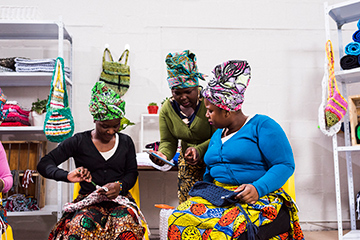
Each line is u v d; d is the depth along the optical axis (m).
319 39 3.65
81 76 3.41
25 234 3.25
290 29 3.63
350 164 3.09
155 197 3.38
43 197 3.15
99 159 1.82
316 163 3.53
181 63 1.82
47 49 3.42
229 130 1.57
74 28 3.45
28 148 3.20
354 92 3.55
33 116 3.02
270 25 3.62
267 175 1.38
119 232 1.58
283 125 3.54
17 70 2.96
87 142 1.84
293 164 1.43
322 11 3.68
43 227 3.27
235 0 3.62
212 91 1.48
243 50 3.58
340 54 3.17
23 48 3.40
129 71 3.42
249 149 1.46
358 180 3.52
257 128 1.47
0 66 2.99
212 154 1.54
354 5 2.81
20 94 3.36
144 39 3.50
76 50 3.43
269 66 3.59
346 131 3.08
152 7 3.54
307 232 3.35
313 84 3.61
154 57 3.49
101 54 3.45
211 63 3.54
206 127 1.98
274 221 1.36
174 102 2.04
